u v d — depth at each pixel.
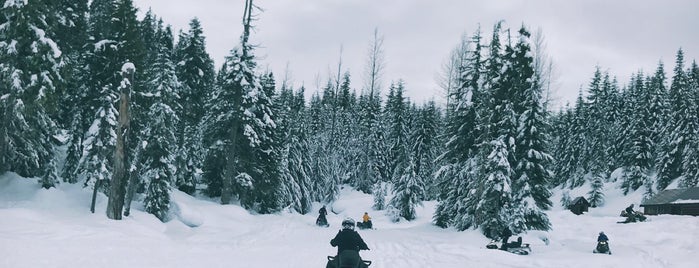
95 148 26.47
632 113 78.31
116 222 21.48
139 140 27.84
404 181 51.28
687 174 59.53
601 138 75.12
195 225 29.80
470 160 32.47
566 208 68.81
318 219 35.31
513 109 31.06
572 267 18.53
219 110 38.34
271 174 41.38
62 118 34.03
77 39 34.31
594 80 81.06
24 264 10.19
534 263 18.64
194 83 38.66
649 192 64.12
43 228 16.33
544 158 30.83
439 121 67.31
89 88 29.02
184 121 38.12
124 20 28.75
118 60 28.31
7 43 23.53
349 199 63.03
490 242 23.59
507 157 30.27
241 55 37.34
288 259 14.72
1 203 24.00
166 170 30.78
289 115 53.22
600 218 39.47
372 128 70.81
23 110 23.73
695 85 75.25
